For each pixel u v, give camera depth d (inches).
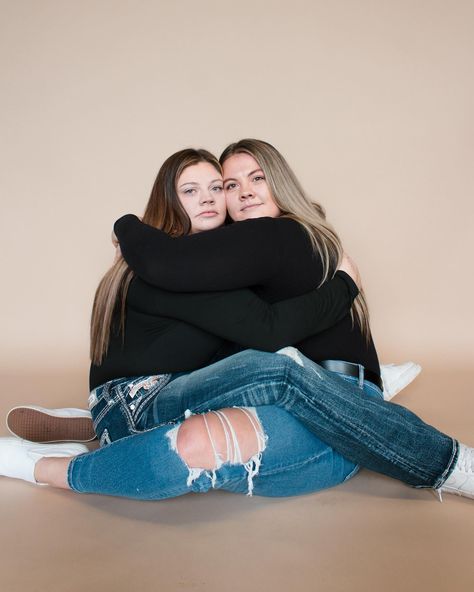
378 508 71.2
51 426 93.9
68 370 147.1
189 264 70.6
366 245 164.2
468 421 104.3
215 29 169.0
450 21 159.2
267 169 86.7
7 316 166.9
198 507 72.5
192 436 64.6
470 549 61.7
